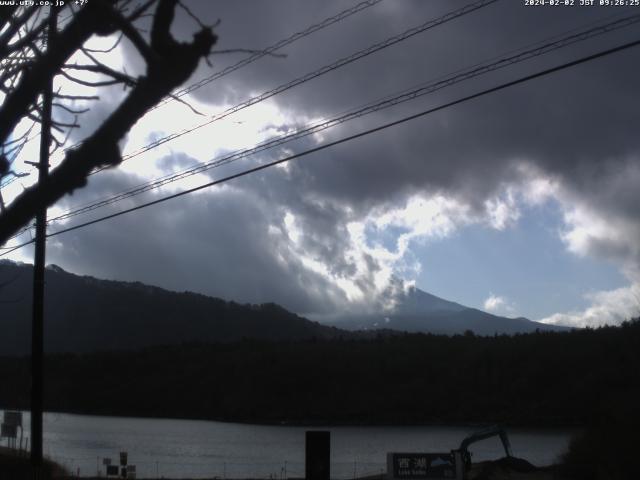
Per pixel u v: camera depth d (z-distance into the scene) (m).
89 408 131.88
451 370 109.50
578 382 81.56
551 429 81.94
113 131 2.65
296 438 93.50
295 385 120.12
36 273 20.94
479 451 67.81
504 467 36.97
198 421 119.31
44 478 20.67
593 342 87.44
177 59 2.56
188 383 131.38
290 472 55.78
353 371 119.12
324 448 22.25
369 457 68.12
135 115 2.64
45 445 80.44
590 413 35.88
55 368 140.62
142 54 2.60
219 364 132.38
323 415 110.12
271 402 119.25
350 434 90.44
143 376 135.88
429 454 27.12
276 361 127.06
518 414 87.81
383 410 106.94
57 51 2.99
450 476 26.94
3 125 3.00
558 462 38.47
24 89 3.00
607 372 73.06
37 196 2.71
